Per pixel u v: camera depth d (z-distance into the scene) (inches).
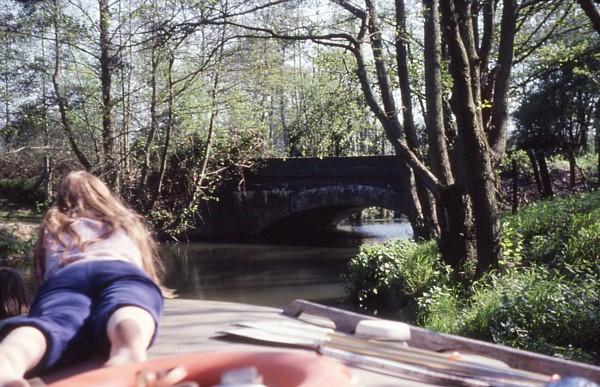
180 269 981.2
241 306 133.0
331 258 1072.8
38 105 933.8
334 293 732.0
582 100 1246.9
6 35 876.6
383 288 603.8
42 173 1318.9
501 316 385.7
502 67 544.1
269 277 887.1
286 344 101.1
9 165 1353.3
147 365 71.4
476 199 471.5
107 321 89.4
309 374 64.0
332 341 100.4
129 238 104.3
